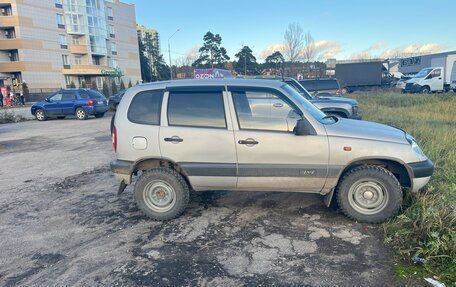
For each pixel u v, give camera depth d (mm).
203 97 3977
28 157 8445
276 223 3902
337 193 3889
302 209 4270
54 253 3402
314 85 15219
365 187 3762
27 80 43656
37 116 18328
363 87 32188
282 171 3824
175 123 3986
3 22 41906
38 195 5301
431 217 3367
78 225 4074
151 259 3215
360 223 3803
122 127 4086
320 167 3762
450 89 25219
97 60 54344
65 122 17000
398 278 2750
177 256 3254
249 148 3820
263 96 3885
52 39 46625
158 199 4121
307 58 43219
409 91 25844
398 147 3684
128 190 5355
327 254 3176
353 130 3830
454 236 3018
